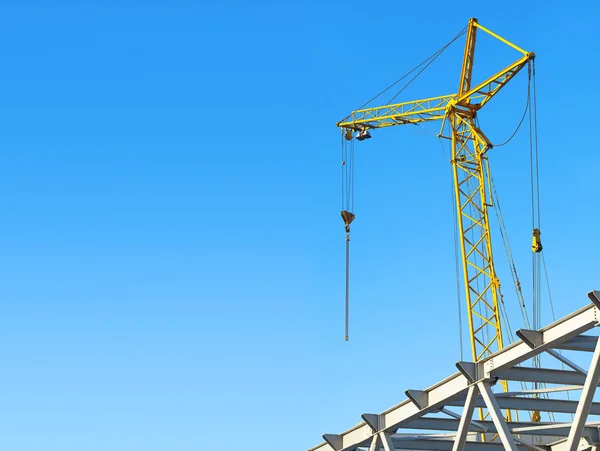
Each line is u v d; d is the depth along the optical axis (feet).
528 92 212.84
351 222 241.35
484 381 106.52
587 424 125.18
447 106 234.58
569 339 99.86
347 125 251.80
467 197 234.38
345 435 134.82
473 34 225.76
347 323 224.53
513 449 102.27
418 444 134.92
